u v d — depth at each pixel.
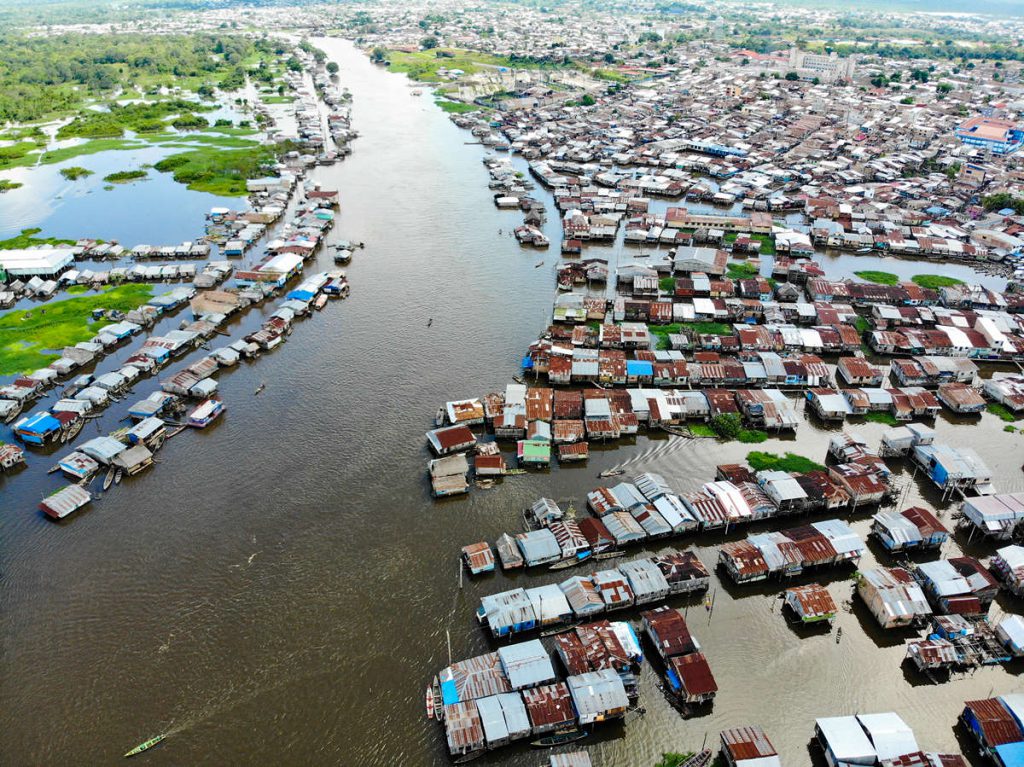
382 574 71.81
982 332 114.06
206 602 68.75
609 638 61.72
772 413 94.06
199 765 54.84
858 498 79.50
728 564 71.31
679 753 55.59
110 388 100.50
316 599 69.06
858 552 72.06
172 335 113.38
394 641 64.88
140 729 57.44
